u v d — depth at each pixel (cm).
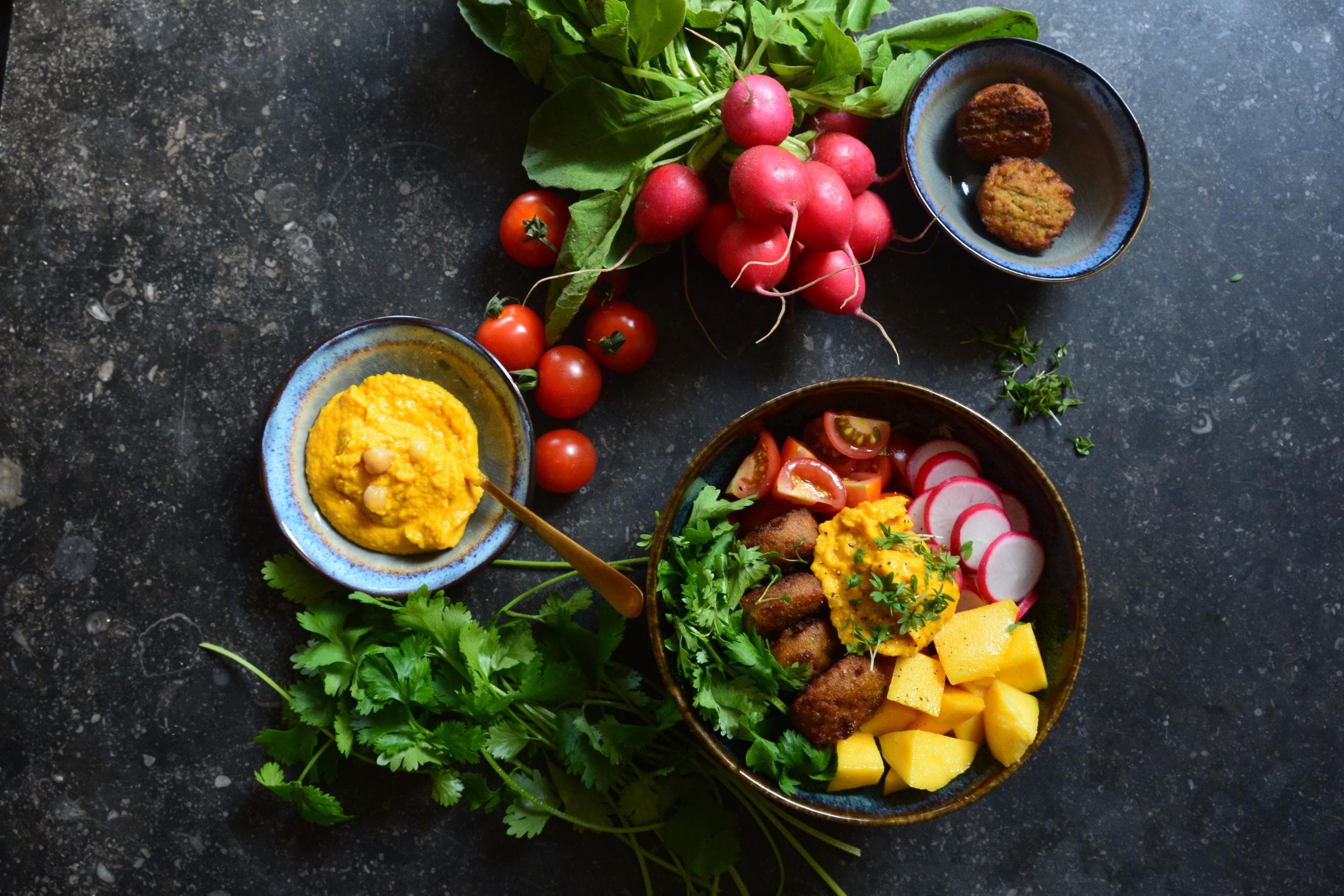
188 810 75
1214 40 79
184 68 76
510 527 72
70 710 75
